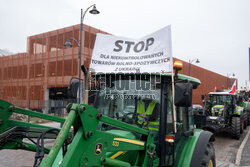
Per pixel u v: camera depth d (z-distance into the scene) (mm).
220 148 8688
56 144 1587
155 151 2914
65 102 17656
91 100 3346
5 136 2299
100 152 1978
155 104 3068
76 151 1730
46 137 2707
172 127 3172
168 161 3051
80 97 3320
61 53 27594
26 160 6402
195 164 3188
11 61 33625
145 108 3100
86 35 26422
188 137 3650
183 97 2516
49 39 29203
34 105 19062
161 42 3051
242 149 8211
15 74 33031
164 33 3039
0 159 6473
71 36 26781
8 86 33969
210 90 46656
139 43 3303
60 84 27547
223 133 12164
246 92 18844
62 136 1625
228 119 11008
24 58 31891
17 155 6918
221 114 10750
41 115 2531
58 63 27938
